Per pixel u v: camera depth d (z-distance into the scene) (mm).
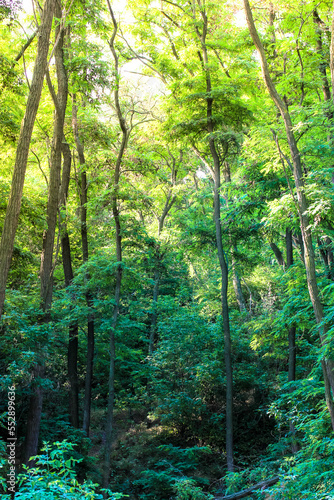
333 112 9656
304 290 10820
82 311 14203
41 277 12961
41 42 7844
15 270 15070
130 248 16234
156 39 19969
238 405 17719
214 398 17828
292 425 12375
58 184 13656
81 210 16156
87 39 15461
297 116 10070
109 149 17203
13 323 10297
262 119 15062
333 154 10062
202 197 20906
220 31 16266
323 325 7410
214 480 13883
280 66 13438
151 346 21312
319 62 12508
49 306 13023
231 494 11719
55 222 13453
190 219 23234
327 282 10320
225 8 15281
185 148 20359
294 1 12234
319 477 6934
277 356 16641
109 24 18703
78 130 16094
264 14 14398
